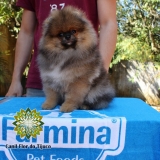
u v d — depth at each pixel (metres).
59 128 0.41
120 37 1.96
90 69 0.53
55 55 0.54
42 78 0.57
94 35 0.57
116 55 1.96
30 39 0.82
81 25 0.55
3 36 1.83
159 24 2.05
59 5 0.72
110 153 0.42
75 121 0.42
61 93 0.56
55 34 0.54
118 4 2.07
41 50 0.57
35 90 0.77
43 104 0.54
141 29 1.98
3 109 0.50
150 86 2.13
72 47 0.53
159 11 1.98
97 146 0.42
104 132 0.42
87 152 0.42
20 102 0.59
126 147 0.42
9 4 1.91
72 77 0.52
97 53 0.57
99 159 0.42
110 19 0.71
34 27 0.83
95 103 0.55
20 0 0.80
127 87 2.16
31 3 0.80
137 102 0.64
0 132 0.41
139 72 2.12
